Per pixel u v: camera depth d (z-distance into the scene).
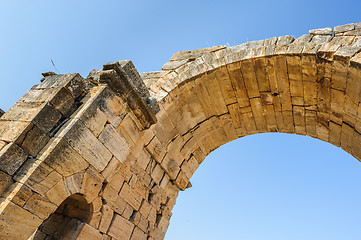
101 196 7.33
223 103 10.69
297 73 9.03
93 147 6.77
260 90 10.09
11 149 5.38
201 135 11.41
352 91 8.20
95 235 7.15
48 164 5.71
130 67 7.74
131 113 7.94
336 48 7.82
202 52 10.41
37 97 6.64
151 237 9.34
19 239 5.22
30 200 5.41
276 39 9.23
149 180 9.38
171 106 9.62
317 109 9.90
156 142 9.43
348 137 9.72
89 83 7.82
